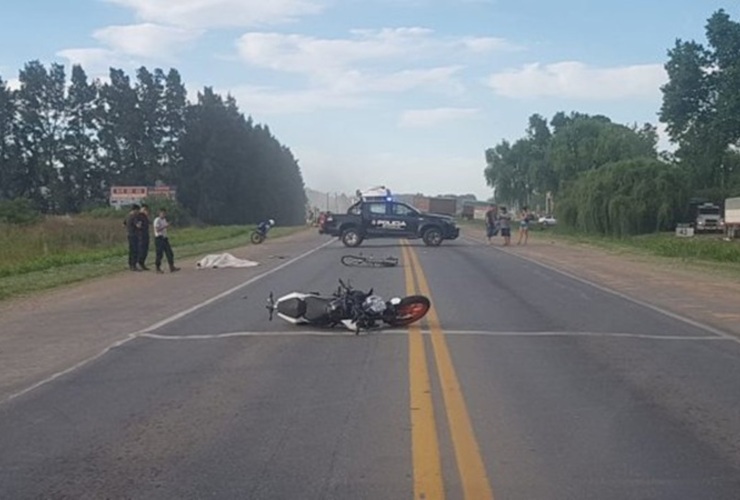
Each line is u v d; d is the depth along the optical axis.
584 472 6.84
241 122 111.12
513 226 88.00
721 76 84.50
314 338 13.47
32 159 99.44
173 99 106.81
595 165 91.12
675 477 6.73
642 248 44.44
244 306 17.80
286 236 62.75
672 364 11.39
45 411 8.99
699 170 86.62
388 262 29.08
